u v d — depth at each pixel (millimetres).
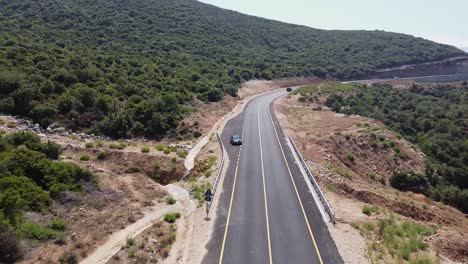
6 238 19875
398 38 182625
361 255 23234
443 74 155250
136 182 34844
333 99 90062
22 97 49000
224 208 30078
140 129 51406
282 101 86750
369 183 43344
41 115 48188
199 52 107812
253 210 29688
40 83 52812
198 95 71750
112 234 24703
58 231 23641
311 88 96625
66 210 26906
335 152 48094
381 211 31031
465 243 25422
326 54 150750
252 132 56312
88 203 28578
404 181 46188
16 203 24219
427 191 45906
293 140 50500
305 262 22453
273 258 22859
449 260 23625
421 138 65938
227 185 35156
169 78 73938
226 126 60344
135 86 61406
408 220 30234
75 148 41250
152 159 41250
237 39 138000
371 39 177500
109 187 32500
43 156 32438
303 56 143250
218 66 100188
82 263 20922
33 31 85062
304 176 37531
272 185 35156
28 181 28062
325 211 29562
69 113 49938
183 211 29891
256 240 24984
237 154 45219
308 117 67750
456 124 70250
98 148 42188
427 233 27047
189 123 56375
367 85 115000
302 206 30531
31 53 62688
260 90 101188
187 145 47781
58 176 30391
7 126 43531
